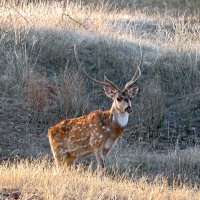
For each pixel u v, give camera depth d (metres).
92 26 53.75
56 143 32.69
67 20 53.47
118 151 38.31
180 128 43.28
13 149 37.66
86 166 35.97
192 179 35.00
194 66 48.72
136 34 56.28
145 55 50.19
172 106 45.69
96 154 32.06
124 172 34.81
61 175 28.94
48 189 25.95
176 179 34.66
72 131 32.31
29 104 42.06
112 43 50.72
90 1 67.31
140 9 68.81
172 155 37.44
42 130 40.88
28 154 36.88
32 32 49.38
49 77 46.47
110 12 62.84
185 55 49.72
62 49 48.69
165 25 60.28
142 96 43.84
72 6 56.97
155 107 42.81
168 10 67.44
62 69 47.38
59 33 50.12
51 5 57.88
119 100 31.91
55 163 33.19
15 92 43.56
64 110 42.72
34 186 26.78
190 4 70.44
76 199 25.36
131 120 43.03
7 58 46.66
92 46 50.19
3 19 50.19
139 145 40.56
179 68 48.69
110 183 28.64
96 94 45.88
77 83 44.19
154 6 70.31
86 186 27.41
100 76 47.47
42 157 36.31
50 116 42.31
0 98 42.97
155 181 31.14
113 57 49.12
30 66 46.00
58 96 43.25
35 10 53.62
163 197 27.48
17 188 26.66
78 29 52.62
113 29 55.56
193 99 46.47
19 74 44.72
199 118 44.59
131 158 37.25
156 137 41.91
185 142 41.75
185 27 57.28
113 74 48.09
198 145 40.97
